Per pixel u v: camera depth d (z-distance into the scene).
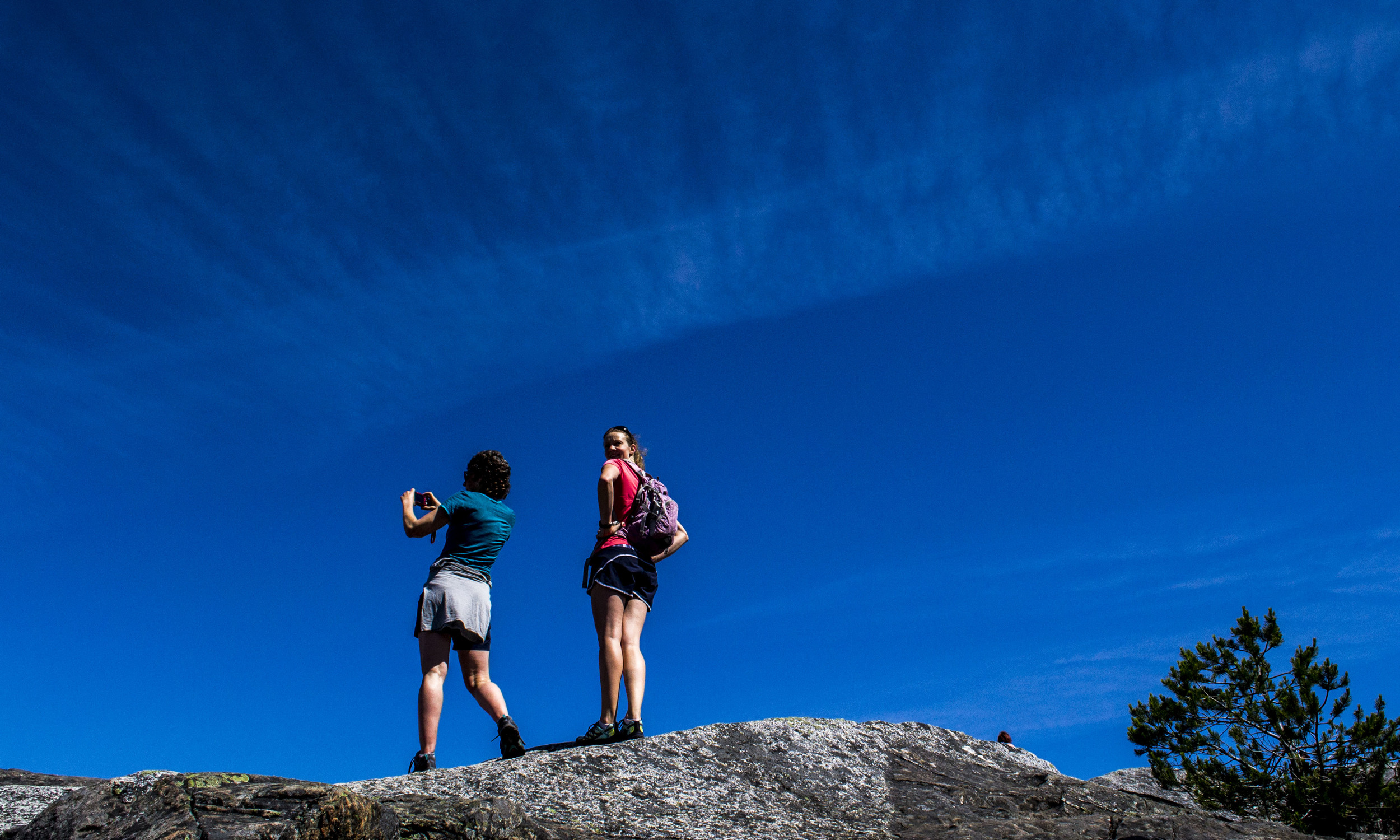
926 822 4.78
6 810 4.39
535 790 4.56
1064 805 5.16
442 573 5.58
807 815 4.73
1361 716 7.84
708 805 4.64
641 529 5.96
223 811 3.44
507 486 6.25
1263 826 4.87
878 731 5.98
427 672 5.36
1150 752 8.48
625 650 5.62
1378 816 7.27
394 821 3.69
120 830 3.47
